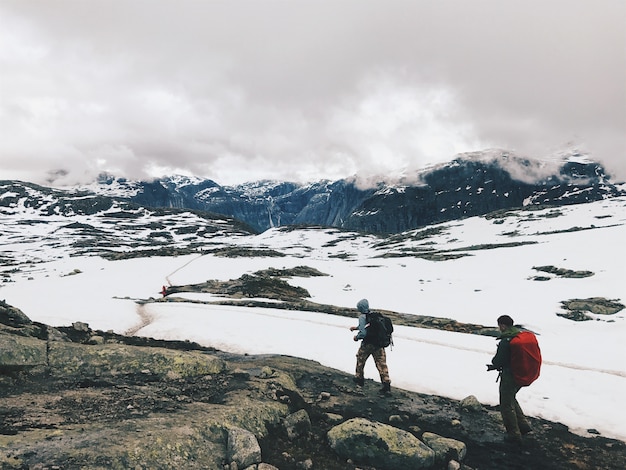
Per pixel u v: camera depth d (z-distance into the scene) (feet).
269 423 30.40
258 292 140.46
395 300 131.34
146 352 41.50
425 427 34.94
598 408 39.50
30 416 25.58
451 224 460.14
